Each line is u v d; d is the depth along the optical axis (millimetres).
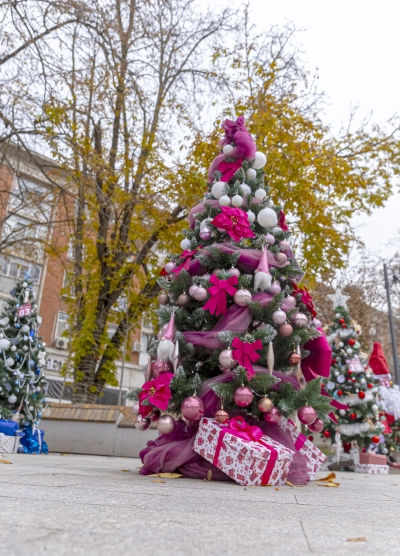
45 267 25578
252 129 13266
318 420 4492
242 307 4230
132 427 10078
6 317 8953
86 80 11547
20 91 9508
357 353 10422
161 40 14969
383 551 1267
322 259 14047
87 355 14438
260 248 4648
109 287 14953
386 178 14898
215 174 5180
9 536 1198
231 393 3846
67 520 1453
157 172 14211
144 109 14242
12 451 8125
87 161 10727
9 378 8617
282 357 4527
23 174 10703
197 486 3059
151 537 1290
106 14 10883
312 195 13422
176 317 4449
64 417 10453
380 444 11188
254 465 3410
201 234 4633
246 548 1225
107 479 3137
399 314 26703
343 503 2555
